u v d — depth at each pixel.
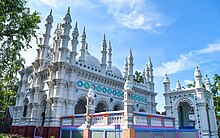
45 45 37.75
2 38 17.44
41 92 34.91
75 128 24.81
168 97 35.03
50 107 30.97
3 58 17.52
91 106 23.94
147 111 47.84
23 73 42.69
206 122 29.92
